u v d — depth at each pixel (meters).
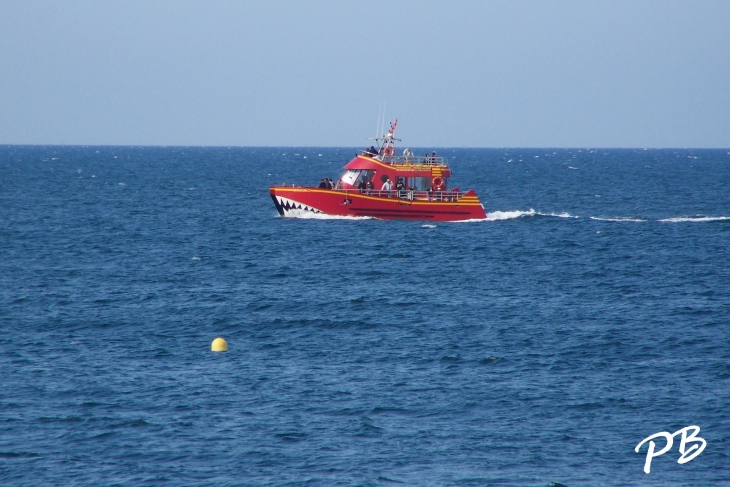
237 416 98.69
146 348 125.88
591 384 110.12
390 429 95.44
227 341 130.38
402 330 136.38
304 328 137.62
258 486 82.00
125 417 97.94
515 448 90.94
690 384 110.12
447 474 84.81
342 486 82.00
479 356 122.12
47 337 131.25
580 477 84.81
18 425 95.38
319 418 98.38
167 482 82.75
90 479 83.19
